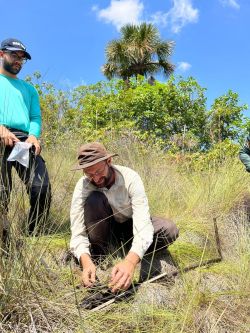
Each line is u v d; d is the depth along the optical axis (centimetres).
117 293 287
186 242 405
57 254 327
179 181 596
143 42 2103
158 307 291
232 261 386
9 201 289
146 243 292
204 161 696
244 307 306
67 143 649
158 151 784
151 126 1165
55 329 248
